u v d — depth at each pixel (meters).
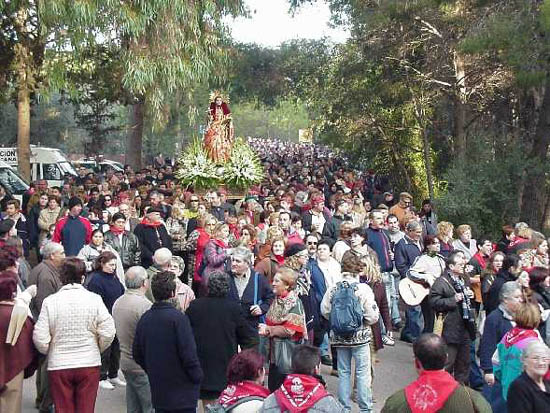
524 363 5.54
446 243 12.22
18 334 6.86
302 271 9.41
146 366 6.69
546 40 16.72
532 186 21.08
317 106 32.78
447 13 22.66
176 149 48.44
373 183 29.89
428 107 26.48
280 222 12.48
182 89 22.42
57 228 12.62
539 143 21.06
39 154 29.16
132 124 34.53
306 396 4.93
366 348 8.13
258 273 8.82
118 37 19.66
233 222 13.33
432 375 4.77
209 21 22.03
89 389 7.00
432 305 9.03
